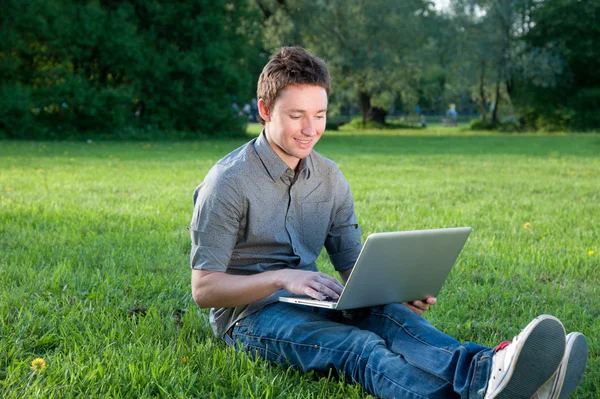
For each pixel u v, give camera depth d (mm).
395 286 2350
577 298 3617
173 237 5105
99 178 9547
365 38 33188
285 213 2543
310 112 2346
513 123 38219
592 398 2318
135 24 25156
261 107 2455
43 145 18828
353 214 2750
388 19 33156
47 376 2340
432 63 36250
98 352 2590
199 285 2451
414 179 9992
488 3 35281
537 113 36562
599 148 19484
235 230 2475
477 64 35812
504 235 5461
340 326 2305
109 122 23797
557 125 35750
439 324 3111
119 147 18688
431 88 47844
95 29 23484
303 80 2324
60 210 6316
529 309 3381
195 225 2477
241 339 2525
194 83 25578
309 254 2639
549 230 5684
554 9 34062
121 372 2336
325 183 2611
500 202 7516
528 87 36156
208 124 25922
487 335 3000
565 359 1862
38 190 7938
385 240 2146
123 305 3277
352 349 2203
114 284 3674
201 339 2838
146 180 9375
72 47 23297
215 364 2445
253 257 2561
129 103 24641
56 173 10172
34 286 3533
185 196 7625
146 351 2553
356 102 44562
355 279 2176
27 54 23141
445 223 5953
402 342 2184
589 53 33750
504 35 35500
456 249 2445
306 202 2572
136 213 6258
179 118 25766
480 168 12180
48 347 2705
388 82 34938
